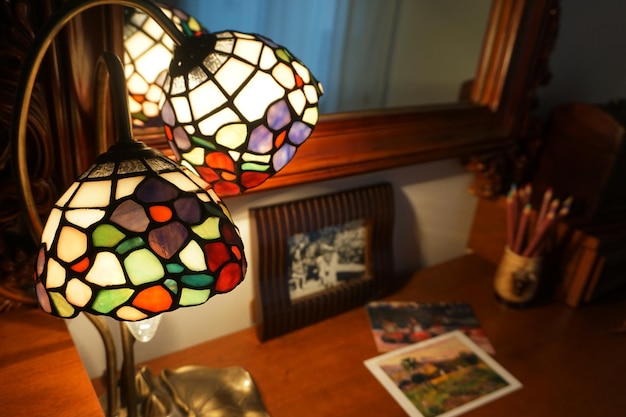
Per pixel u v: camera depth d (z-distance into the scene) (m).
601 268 0.97
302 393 0.76
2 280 0.63
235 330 0.90
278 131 0.44
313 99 0.47
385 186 0.94
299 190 0.87
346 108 0.85
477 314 0.98
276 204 0.82
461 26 0.92
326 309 0.91
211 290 0.36
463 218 1.18
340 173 0.83
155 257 0.34
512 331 0.93
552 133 1.12
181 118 0.44
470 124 0.99
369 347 0.86
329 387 0.77
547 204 0.93
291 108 0.44
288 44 0.78
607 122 1.01
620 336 0.94
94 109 0.49
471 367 0.83
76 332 0.74
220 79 0.42
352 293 0.93
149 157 0.39
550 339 0.92
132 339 0.55
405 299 1.01
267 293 0.83
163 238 0.35
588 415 0.75
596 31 1.27
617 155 1.00
